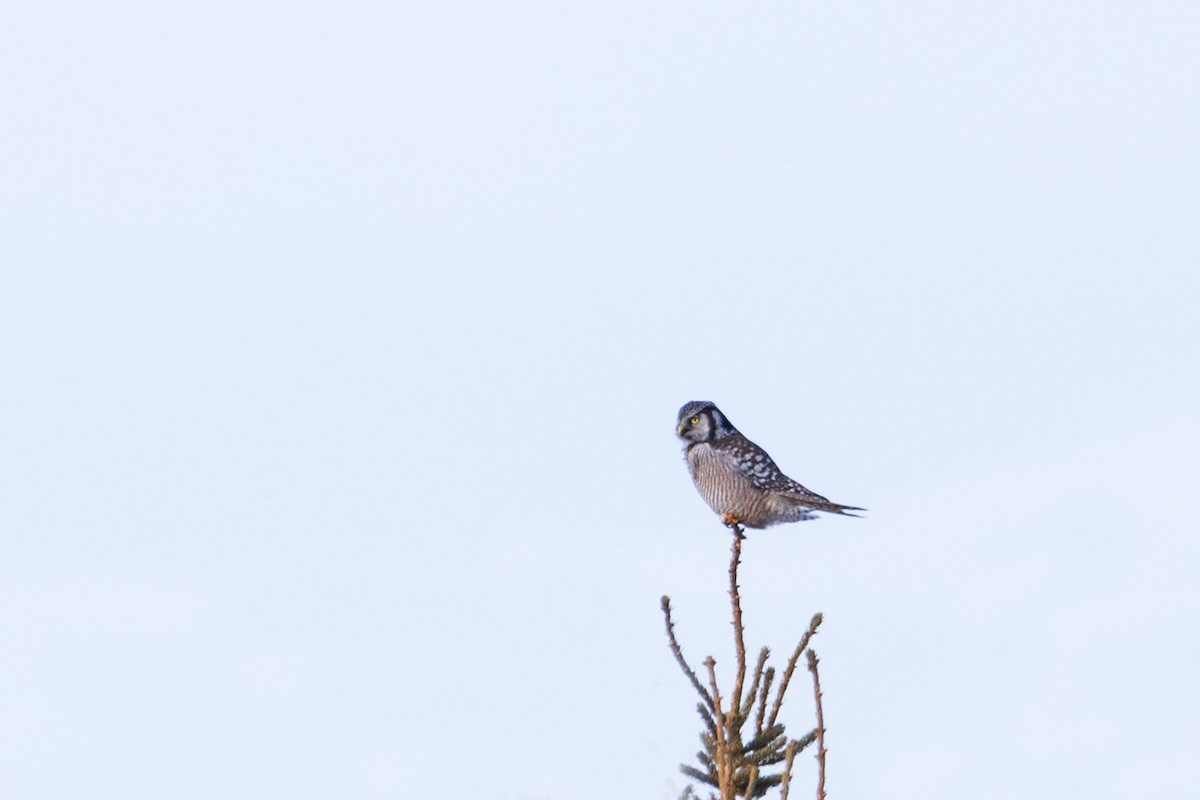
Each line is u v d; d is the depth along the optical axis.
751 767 10.65
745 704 10.84
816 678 10.65
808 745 10.80
